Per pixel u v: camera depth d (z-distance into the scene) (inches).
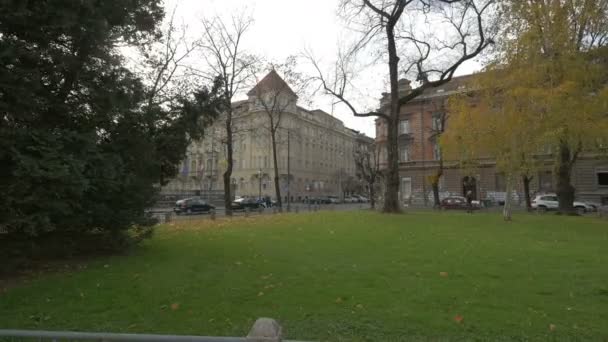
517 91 648.4
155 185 410.6
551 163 1251.2
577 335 180.9
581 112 647.1
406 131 2130.9
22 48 260.8
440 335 183.0
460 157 837.8
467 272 291.6
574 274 284.4
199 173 2906.0
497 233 522.6
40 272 306.5
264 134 1676.9
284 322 199.5
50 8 265.0
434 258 344.8
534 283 261.3
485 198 1770.4
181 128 412.8
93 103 327.6
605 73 709.9
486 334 182.9
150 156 371.2
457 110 818.2
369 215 822.5
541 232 536.1
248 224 674.2
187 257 354.0
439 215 841.5
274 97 1499.8
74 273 297.1
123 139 353.4
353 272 294.5
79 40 298.4
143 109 373.1
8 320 205.3
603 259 338.3
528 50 698.2
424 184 2026.3
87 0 282.7
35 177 256.2
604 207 1148.5
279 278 279.9
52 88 309.6
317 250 388.5
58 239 345.7
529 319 198.8
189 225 702.5
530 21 714.8
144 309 219.8
